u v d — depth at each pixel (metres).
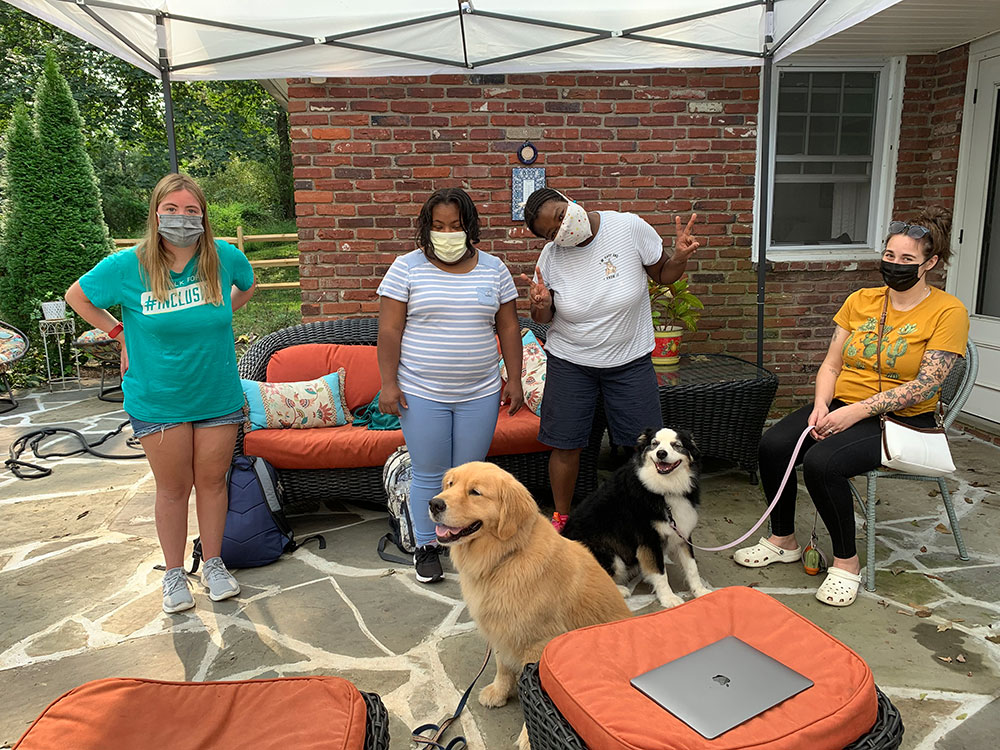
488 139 5.12
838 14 3.67
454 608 3.13
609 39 4.30
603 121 5.19
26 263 8.25
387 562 3.59
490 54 4.44
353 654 2.79
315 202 5.10
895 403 3.02
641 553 3.14
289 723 1.63
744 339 5.69
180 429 3.02
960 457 4.84
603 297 3.33
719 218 5.46
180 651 2.83
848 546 3.10
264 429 4.09
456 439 3.22
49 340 8.36
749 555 3.47
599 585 2.40
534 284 3.31
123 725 1.63
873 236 5.84
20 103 8.21
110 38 3.85
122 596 3.30
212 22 3.87
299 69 4.48
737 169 5.39
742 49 4.31
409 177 5.12
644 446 3.12
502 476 2.29
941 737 2.22
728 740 1.48
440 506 2.18
